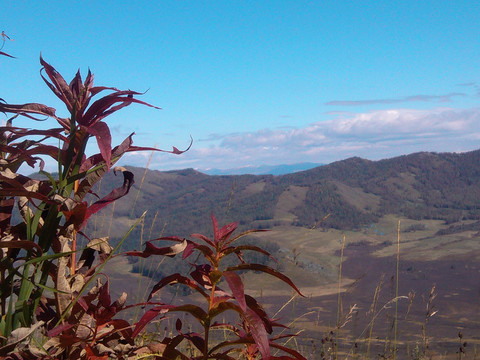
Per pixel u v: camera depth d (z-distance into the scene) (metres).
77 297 1.17
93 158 1.34
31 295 1.23
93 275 1.23
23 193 1.14
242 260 1.24
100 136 1.17
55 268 1.23
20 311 1.17
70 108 1.33
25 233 1.31
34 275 1.18
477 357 4.18
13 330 1.12
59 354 1.24
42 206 1.23
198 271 1.29
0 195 1.15
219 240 1.22
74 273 1.29
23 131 1.36
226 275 1.06
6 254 1.26
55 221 1.22
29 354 1.12
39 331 1.25
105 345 1.27
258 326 0.99
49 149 1.35
